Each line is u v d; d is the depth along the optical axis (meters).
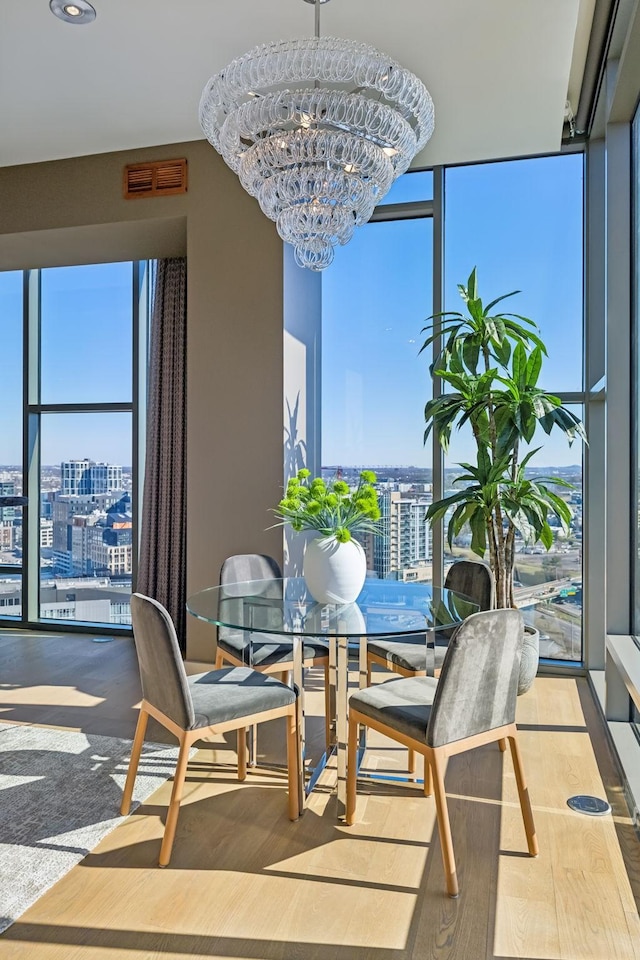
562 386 4.16
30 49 3.03
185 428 4.79
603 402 3.99
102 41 2.97
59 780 2.72
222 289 4.04
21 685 3.95
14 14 2.79
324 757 2.92
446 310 4.35
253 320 3.99
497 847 2.26
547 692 3.82
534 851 2.21
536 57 3.03
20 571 5.52
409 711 2.20
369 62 2.28
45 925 1.86
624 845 2.28
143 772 2.80
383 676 3.99
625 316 3.11
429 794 2.63
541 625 4.25
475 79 3.20
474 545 3.52
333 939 1.82
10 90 3.38
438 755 2.05
